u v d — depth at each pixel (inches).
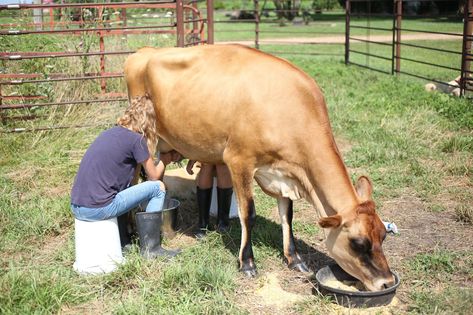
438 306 163.2
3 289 166.9
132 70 214.5
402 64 594.2
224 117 182.1
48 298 165.2
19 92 323.9
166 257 193.2
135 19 469.7
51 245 207.0
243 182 182.7
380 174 273.1
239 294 173.9
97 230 182.4
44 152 284.7
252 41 845.2
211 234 210.4
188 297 166.9
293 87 174.9
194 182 250.7
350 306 159.8
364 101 394.6
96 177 181.2
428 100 385.7
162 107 200.8
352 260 159.2
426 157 295.1
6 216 221.1
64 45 345.4
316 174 169.3
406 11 1141.7
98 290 173.9
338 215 156.9
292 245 192.1
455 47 691.4
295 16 1163.9
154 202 194.9
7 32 275.4
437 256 191.0
